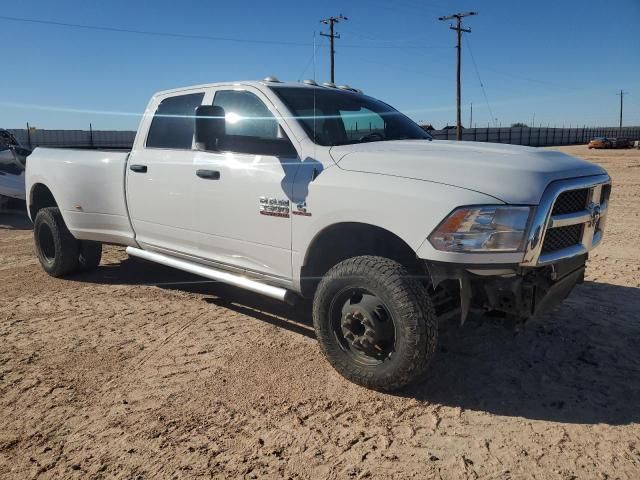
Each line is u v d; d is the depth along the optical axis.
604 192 3.88
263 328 4.70
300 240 3.84
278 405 3.41
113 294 5.74
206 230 4.55
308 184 3.75
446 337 4.41
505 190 3.14
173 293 5.75
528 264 3.19
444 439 3.05
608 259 6.89
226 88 4.59
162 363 4.02
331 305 3.62
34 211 6.72
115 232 5.60
